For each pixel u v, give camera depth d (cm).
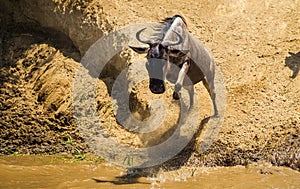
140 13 1955
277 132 1540
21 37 2103
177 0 2044
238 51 1845
